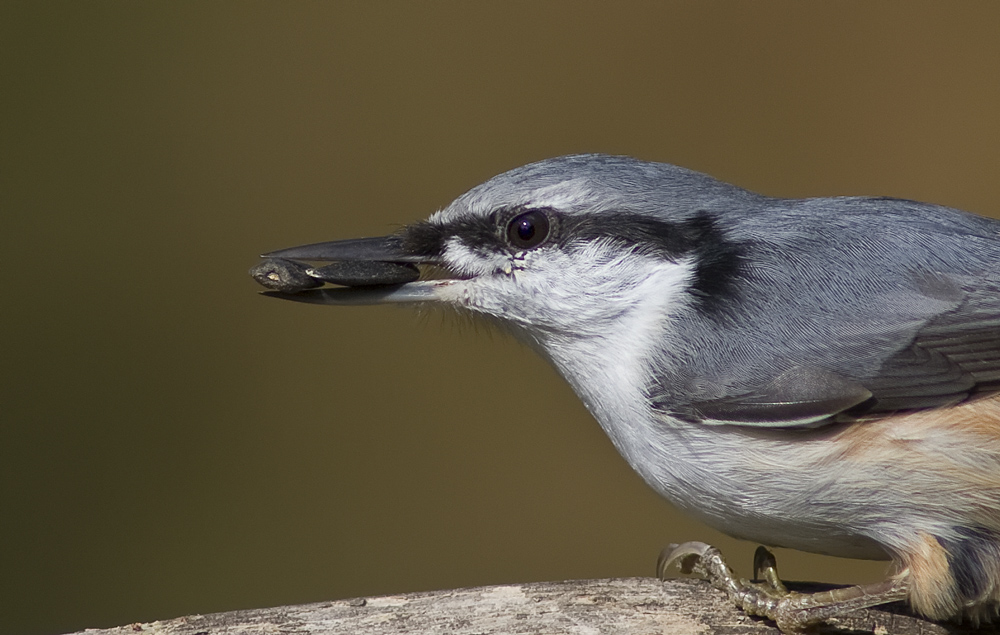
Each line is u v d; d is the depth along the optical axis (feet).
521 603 5.85
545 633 5.83
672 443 5.84
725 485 5.84
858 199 5.86
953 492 5.82
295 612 5.84
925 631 5.84
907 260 5.84
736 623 5.84
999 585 5.82
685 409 5.83
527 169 5.87
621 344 5.85
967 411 5.82
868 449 5.82
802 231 5.85
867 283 5.84
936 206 5.86
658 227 5.85
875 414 5.82
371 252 5.88
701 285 5.85
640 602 5.85
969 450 5.82
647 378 5.84
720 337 5.84
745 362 5.83
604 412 5.86
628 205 5.85
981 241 5.84
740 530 5.85
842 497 5.82
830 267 5.84
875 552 5.84
